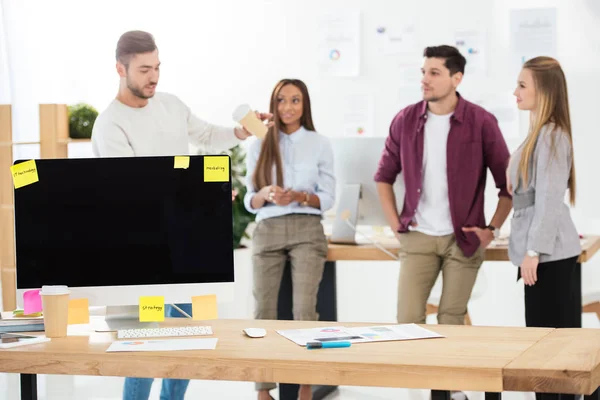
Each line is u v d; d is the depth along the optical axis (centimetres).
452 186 376
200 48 572
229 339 231
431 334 230
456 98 381
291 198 394
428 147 382
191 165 256
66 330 240
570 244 352
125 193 256
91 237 256
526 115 518
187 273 255
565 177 347
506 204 391
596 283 509
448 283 380
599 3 502
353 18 541
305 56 552
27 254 256
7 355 220
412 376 197
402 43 534
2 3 559
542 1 512
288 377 204
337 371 201
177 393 329
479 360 200
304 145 411
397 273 551
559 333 233
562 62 510
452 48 376
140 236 255
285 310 425
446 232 381
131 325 254
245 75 566
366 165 417
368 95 541
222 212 255
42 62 568
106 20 579
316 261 402
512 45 518
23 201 257
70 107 471
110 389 437
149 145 339
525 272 352
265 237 403
